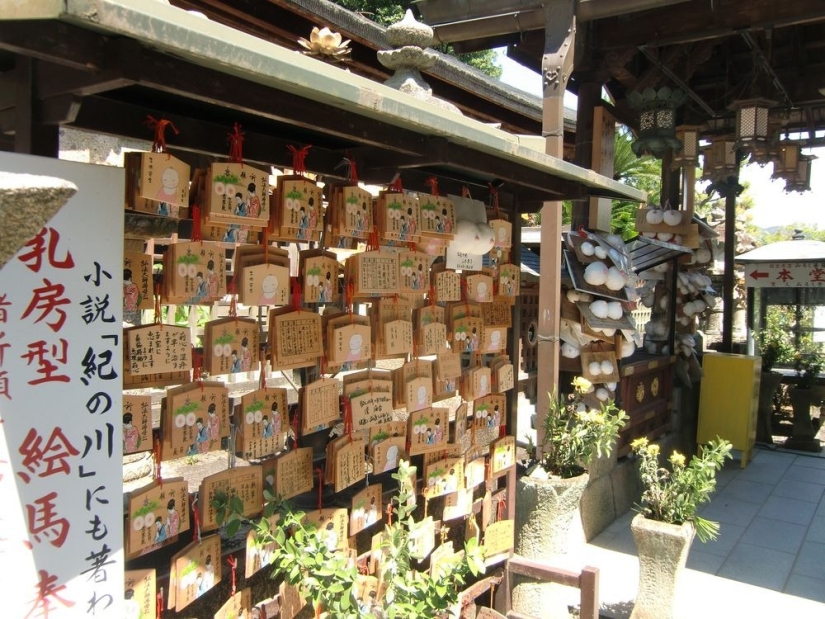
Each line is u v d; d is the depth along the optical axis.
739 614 4.09
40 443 1.56
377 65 7.36
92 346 1.64
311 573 2.14
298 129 2.44
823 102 7.03
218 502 2.17
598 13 5.00
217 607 2.46
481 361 3.45
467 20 5.57
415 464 3.55
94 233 1.64
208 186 2.02
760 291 9.42
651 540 3.70
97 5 1.20
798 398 8.12
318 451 3.32
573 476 3.88
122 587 1.72
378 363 5.10
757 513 5.85
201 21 1.58
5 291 1.51
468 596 3.31
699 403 7.49
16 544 1.54
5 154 1.48
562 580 3.41
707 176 7.31
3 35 1.26
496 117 9.27
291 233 2.31
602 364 5.28
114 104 2.01
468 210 3.10
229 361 2.22
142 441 2.02
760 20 5.36
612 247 5.47
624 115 6.76
